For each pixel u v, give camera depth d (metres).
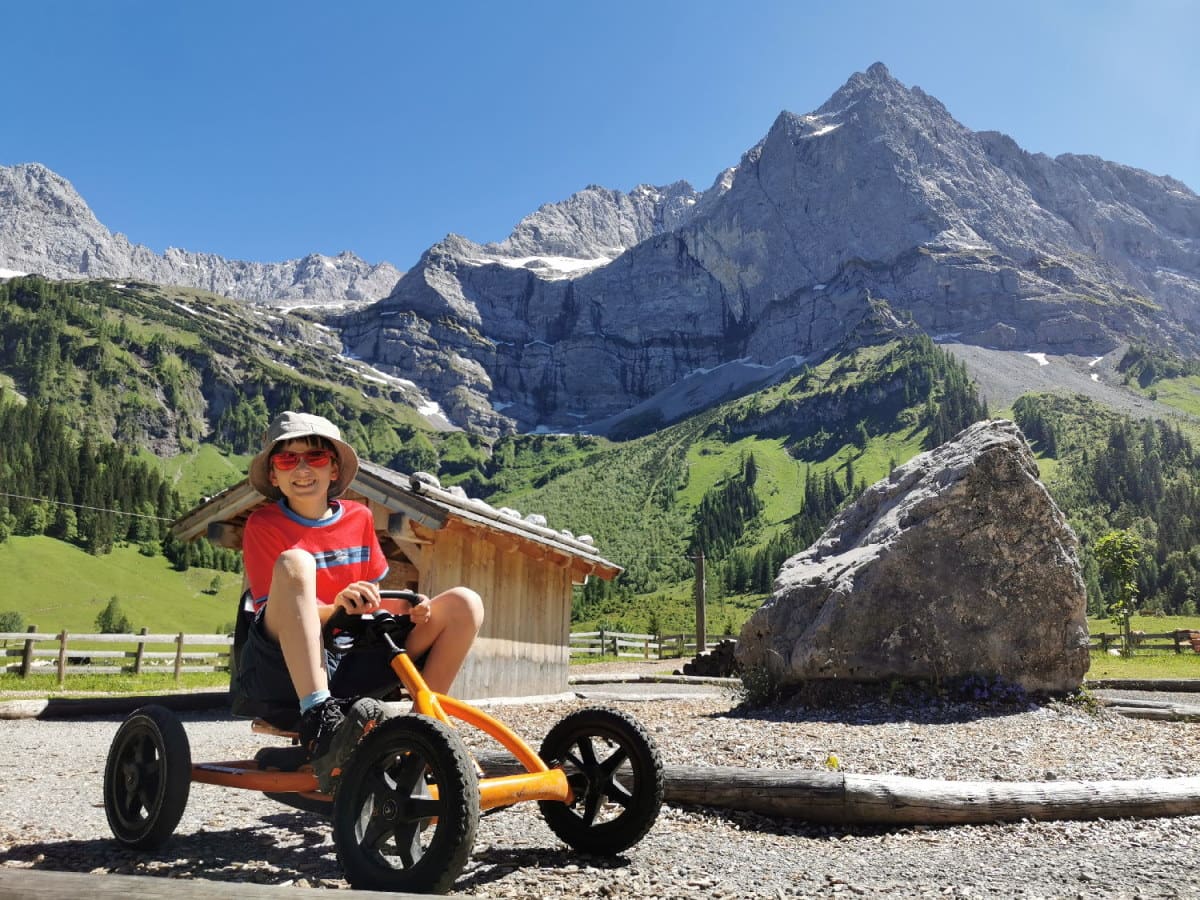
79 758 6.82
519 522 12.69
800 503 194.38
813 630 9.24
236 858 3.40
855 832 4.23
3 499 125.69
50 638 19.11
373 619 3.36
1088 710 8.95
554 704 11.62
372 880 2.68
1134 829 4.28
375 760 2.81
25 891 1.90
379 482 11.04
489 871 3.28
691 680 18.50
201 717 11.12
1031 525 9.29
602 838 3.54
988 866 3.57
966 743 6.68
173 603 111.38
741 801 4.48
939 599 9.07
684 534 193.00
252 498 11.73
